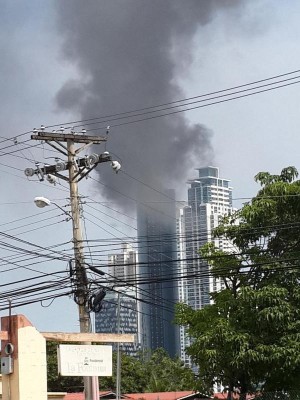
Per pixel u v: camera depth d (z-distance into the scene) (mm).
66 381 64562
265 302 36188
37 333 26109
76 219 32094
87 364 28188
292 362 35344
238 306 37094
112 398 57312
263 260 37812
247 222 38500
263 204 37750
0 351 26453
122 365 70312
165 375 75500
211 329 36781
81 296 31172
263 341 36500
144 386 71062
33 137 32406
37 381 25734
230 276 38312
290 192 37969
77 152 33062
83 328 30812
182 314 39344
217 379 38094
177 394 57594
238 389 39844
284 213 38375
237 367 35844
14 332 25797
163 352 84375
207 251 39000
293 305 36938
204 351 36500
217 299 38562
